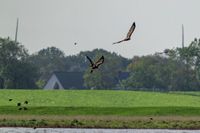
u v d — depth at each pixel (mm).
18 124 63625
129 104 107125
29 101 105000
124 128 63156
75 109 78938
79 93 120062
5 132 56188
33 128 61062
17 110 77188
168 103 110188
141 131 60219
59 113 76375
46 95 114500
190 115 76438
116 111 78125
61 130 59625
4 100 104750
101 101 110500
